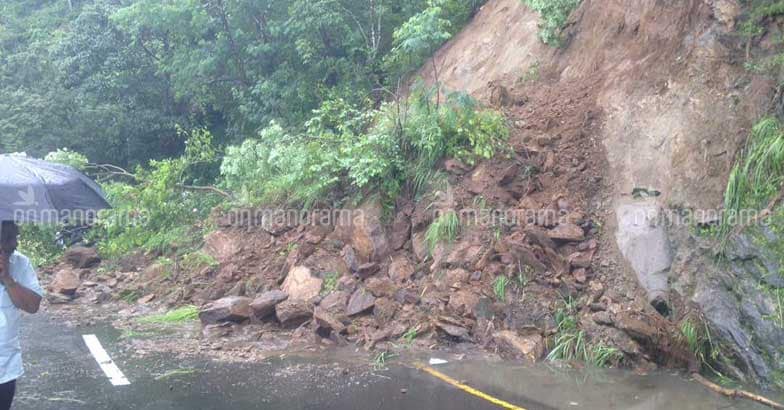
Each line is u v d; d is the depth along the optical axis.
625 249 7.94
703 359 6.73
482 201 8.93
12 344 4.27
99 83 18.16
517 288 7.82
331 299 8.27
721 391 6.07
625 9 10.67
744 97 8.26
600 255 8.06
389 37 14.63
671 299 7.34
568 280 7.83
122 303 9.99
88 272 11.54
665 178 8.32
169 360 7.08
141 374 6.64
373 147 9.86
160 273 10.62
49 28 25.58
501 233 8.51
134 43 17.36
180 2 15.64
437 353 7.19
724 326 6.71
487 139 9.53
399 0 14.81
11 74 18.42
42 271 11.80
